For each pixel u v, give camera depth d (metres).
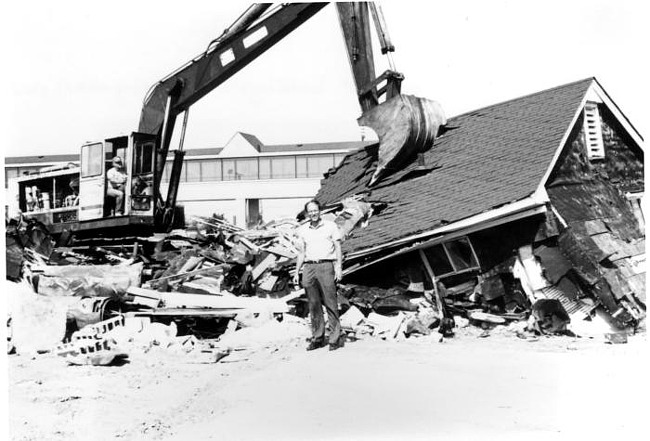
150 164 16.66
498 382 8.09
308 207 9.38
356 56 16.45
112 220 16.48
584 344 10.46
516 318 11.98
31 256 14.07
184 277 14.20
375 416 6.91
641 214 14.81
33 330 11.41
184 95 16.91
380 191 16.02
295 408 7.21
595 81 14.70
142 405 7.69
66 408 7.70
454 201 13.57
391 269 13.59
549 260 12.08
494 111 16.38
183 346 10.66
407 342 10.48
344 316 11.52
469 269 12.78
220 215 22.14
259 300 12.23
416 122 15.97
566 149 13.68
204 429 6.90
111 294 12.53
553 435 6.62
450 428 6.66
